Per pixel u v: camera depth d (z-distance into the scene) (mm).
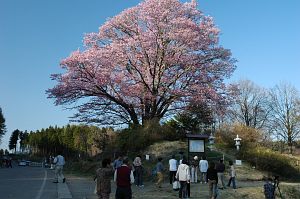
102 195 12570
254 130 50969
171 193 21375
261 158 36250
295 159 39812
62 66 40031
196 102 40094
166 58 39906
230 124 54781
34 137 151250
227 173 31453
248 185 27453
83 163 46062
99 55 39625
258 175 32344
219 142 42250
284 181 35250
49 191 20688
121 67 41500
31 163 105125
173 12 41125
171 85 40906
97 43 43281
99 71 39844
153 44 39594
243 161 36625
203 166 27375
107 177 12680
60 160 26500
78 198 18156
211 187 19703
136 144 37625
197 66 40438
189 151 29453
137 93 39969
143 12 40312
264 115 71438
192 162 28609
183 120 42438
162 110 42062
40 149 140750
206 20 42562
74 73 40094
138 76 41531
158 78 40688
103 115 42125
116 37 42625
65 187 22672
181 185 19312
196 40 39438
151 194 20844
